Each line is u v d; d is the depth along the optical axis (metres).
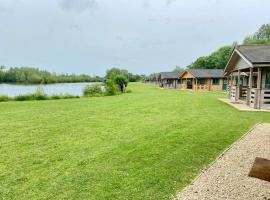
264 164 3.54
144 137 7.86
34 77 90.81
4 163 5.59
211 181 4.55
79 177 4.81
